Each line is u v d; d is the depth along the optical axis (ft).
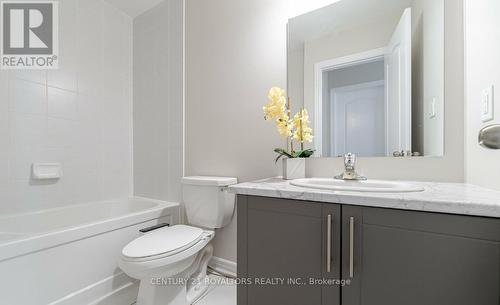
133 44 7.58
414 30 3.82
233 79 5.60
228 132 5.67
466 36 3.37
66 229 4.05
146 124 7.26
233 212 5.43
